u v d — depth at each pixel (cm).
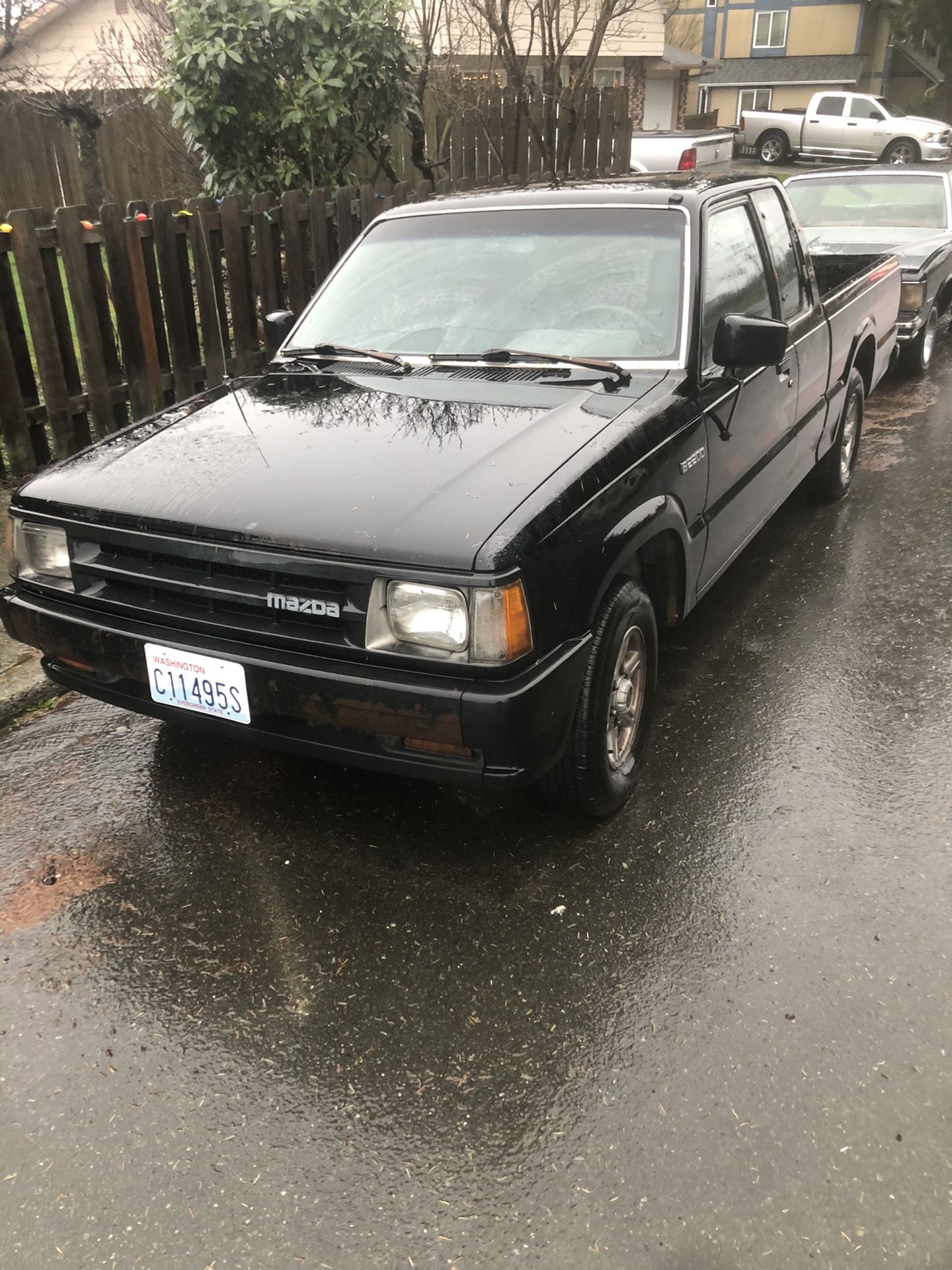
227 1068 233
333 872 297
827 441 535
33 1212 200
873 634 437
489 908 281
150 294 600
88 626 289
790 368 436
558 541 255
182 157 973
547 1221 197
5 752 362
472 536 243
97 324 570
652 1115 218
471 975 258
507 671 243
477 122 1063
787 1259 188
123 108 973
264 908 283
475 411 306
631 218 370
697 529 347
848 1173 204
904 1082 224
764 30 3956
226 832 316
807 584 489
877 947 263
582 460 275
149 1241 195
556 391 319
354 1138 215
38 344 541
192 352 632
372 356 361
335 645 254
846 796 326
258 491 270
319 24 730
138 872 298
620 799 317
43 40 1587
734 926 272
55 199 993
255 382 361
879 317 609
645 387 326
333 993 253
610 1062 232
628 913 278
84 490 289
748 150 2889
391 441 289
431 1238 194
